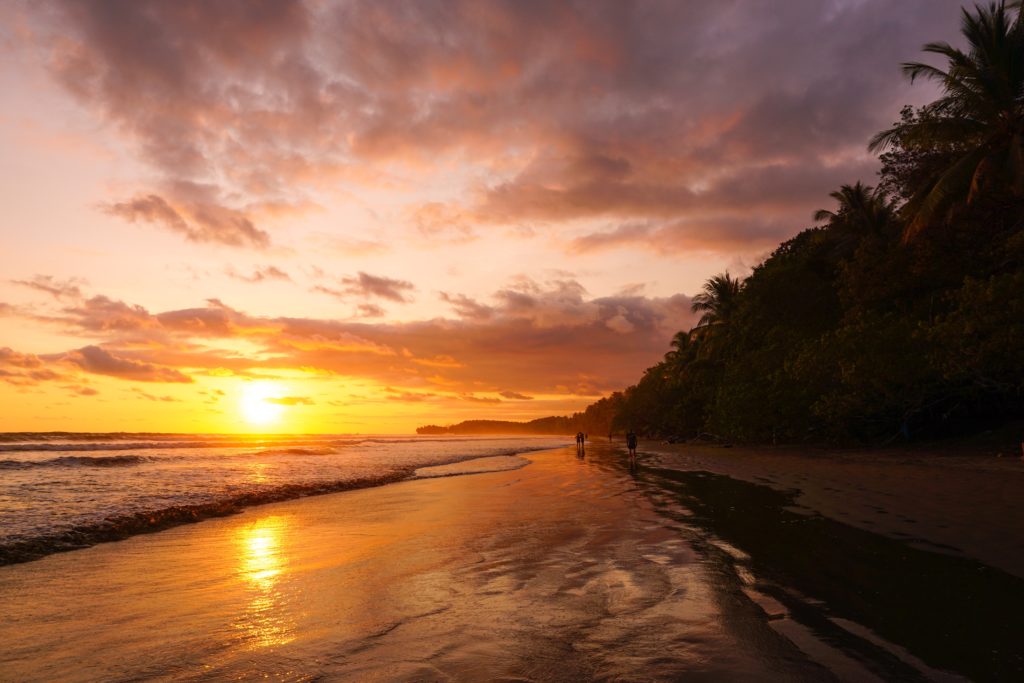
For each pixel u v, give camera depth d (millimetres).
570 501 14570
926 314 28547
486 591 6301
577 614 5398
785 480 17312
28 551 9109
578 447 59969
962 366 20609
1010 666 4020
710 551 7945
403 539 9758
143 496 17719
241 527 11688
